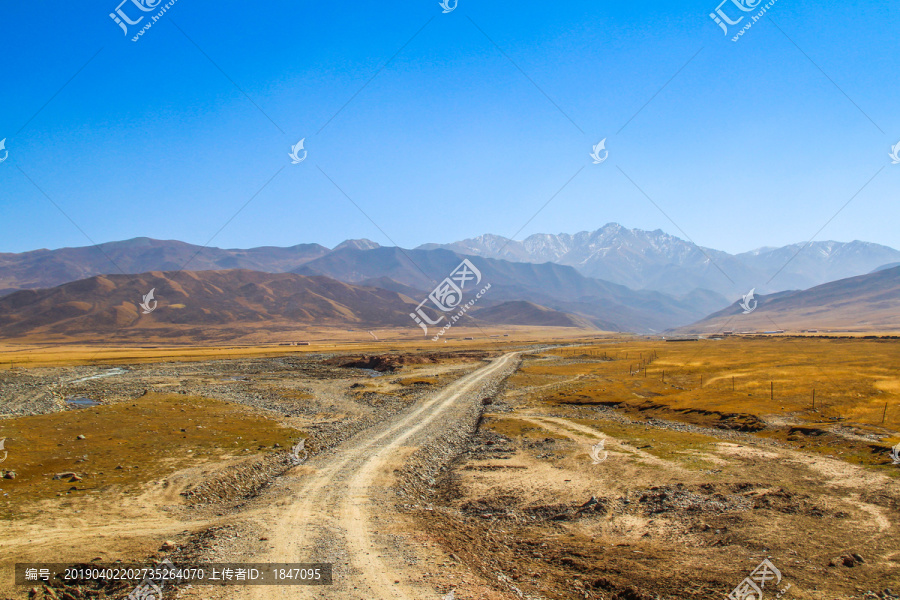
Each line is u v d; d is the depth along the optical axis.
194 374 106.44
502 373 103.94
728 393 65.50
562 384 85.44
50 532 25.28
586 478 35.38
